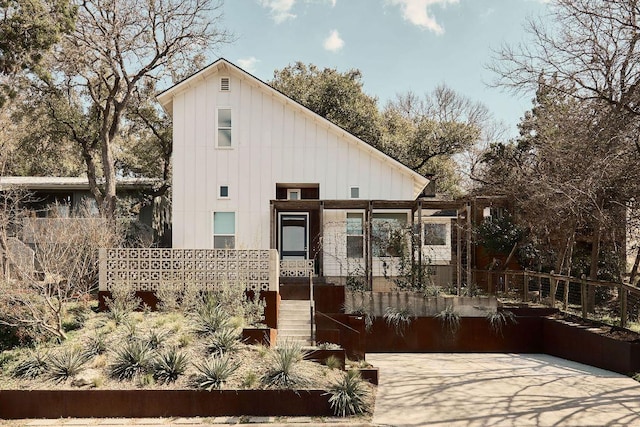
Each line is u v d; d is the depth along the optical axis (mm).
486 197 19594
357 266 18266
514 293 18562
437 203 16750
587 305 15258
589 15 13164
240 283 12758
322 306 15219
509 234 19281
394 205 17156
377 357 13977
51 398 8719
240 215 18000
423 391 10109
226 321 11148
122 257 13203
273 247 16797
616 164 12648
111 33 21391
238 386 8883
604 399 9445
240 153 18109
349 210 18469
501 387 10422
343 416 8594
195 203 17953
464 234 20844
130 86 22938
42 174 33281
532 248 18750
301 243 18672
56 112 23453
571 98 15094
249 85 18188
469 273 15828
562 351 13805
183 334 10711
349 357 12219
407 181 18297
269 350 10281
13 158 27625
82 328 11500
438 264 20172
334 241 18359
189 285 12711
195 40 23391
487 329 14789
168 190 28234
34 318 10961
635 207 14102
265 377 9102
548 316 15008
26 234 16875
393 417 8516
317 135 18266
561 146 15172
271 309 13094
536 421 8219
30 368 9453
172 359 9336
